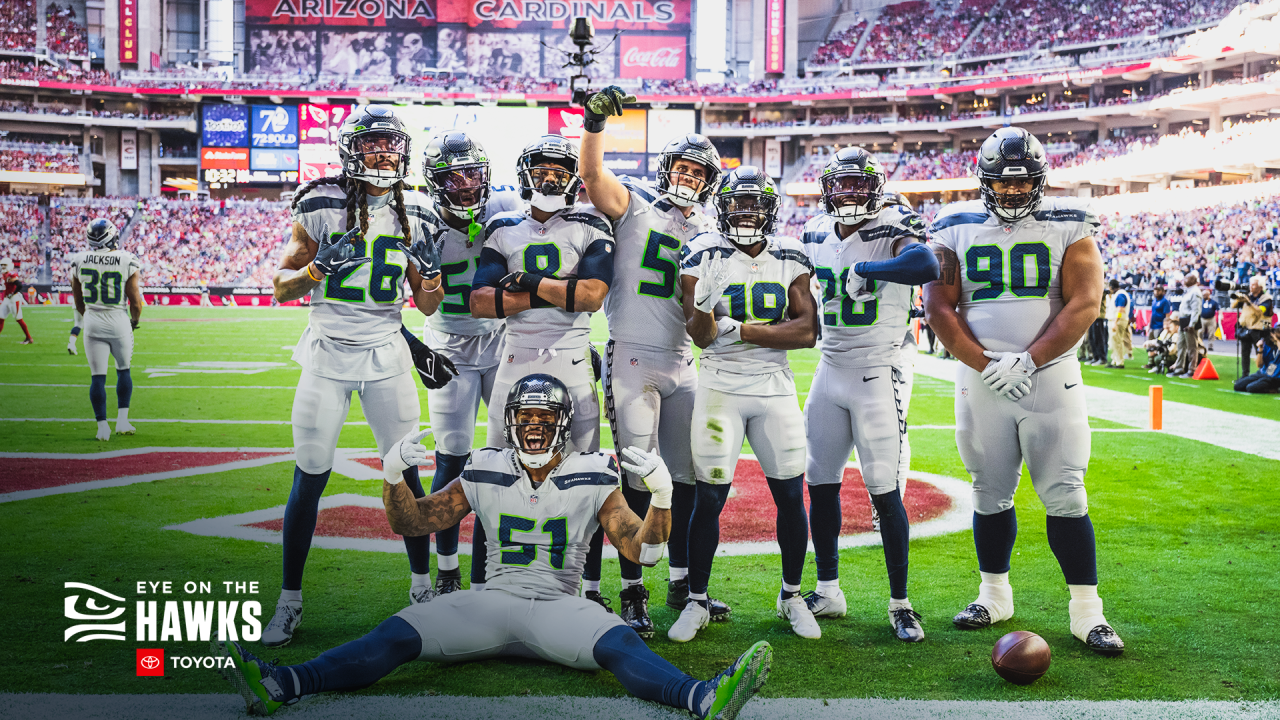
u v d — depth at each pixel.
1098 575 4.49
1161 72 35.81
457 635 3.12
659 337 4.06
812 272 3.96
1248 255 24.92
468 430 4.40
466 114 38.44
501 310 3.81
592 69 40.91
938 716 2.97
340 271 3.81
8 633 3.63
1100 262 3.80
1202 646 3.60
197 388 11.91
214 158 38.94
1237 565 4.65
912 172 40.44
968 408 3.88
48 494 6.01
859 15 45.84
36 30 42.38
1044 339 3.70
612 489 3.32
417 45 40.84
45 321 23.84
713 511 3.78
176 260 37.56
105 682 3.19
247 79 40.09
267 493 6.13
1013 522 3.92
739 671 2.68
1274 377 11.61
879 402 3.84
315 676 2.87
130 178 41.88
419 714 2.94
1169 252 28.20
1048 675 3.33
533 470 3.30
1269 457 7.47
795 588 3.83
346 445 8.15
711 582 4.45
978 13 43.06
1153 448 7.86
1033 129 39.66
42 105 40.06
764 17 43.72
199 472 6.79
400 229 3.93
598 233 3.98
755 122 42.56
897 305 3.91
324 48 40.66
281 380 12.88
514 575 3.28
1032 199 3.75
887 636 3.73
